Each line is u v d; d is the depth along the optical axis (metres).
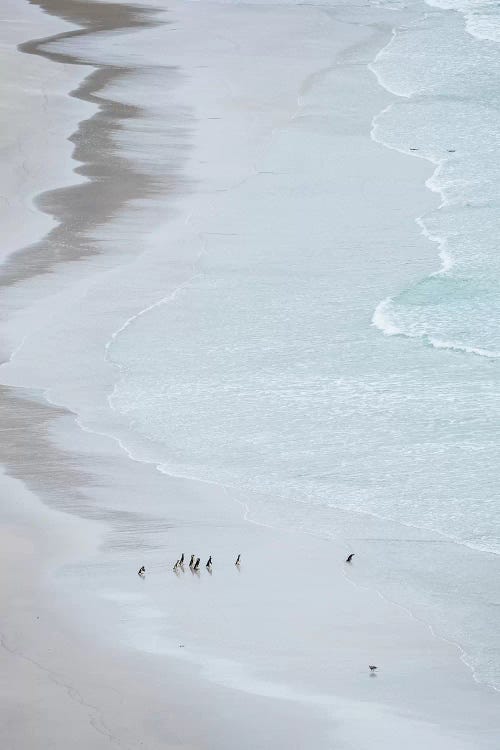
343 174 77.19
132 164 78.88
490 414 43.66
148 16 133.38
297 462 40.09
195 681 26.36
